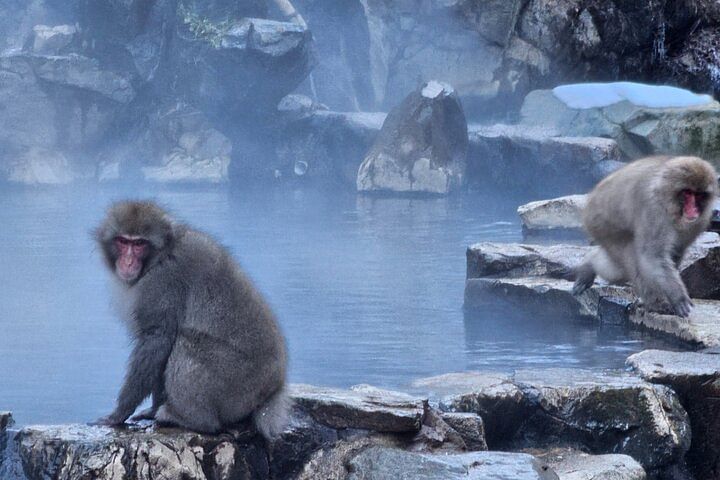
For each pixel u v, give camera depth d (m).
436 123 36.41
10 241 24.75
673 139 34.69
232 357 8.55
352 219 29.17
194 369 8.49
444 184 35.97
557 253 17.45
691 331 14.05
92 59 41.06
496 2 42.34
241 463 9.05
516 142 35.72
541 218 24.05
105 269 8.45
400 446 9.88
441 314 16.78
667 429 11.27
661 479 11.34
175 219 8.52
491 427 11.05
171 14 41.16
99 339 14.84
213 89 39.28
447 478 8.87
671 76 42.00
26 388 12.16
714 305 15.55
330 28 45.06
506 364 13.35
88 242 24.55
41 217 29.47
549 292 16.33
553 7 41.50
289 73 38.94
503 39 42.81
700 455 11.87
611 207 15.09
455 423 10.27
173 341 8.41
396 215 30.05
